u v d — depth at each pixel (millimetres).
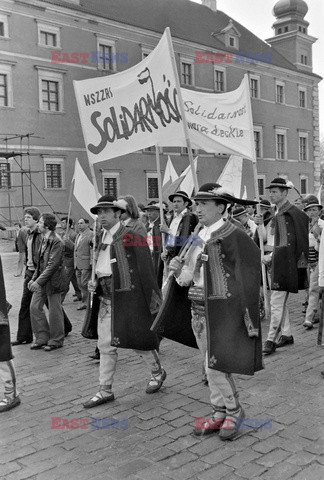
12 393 4938
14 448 4062
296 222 6492
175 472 3576
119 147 6488
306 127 47750
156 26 35906
